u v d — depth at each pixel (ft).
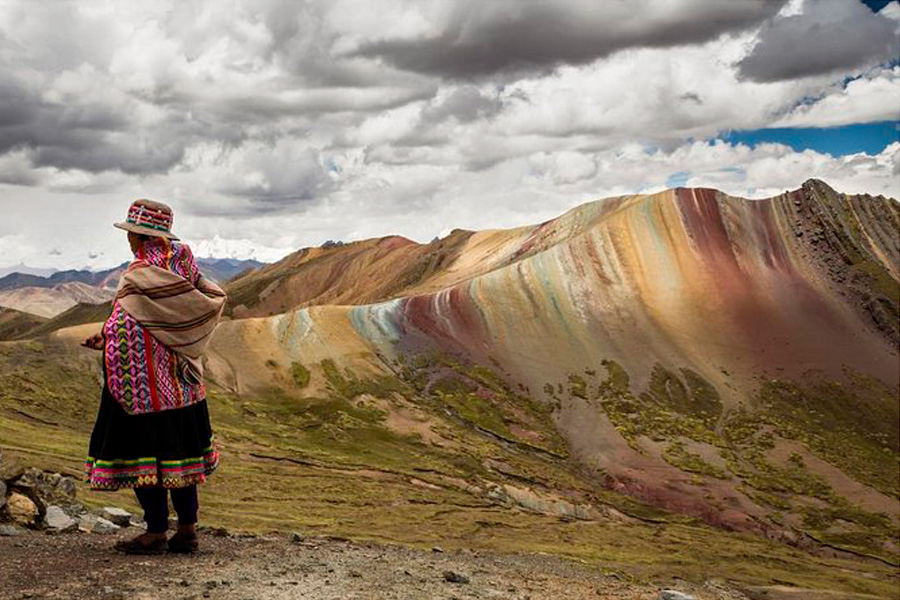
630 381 595.47
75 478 197.47
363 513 287.69
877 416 598.34
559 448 497.87
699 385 605.31
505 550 248.93
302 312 596.29
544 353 613.52
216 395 473.67
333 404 492.54
